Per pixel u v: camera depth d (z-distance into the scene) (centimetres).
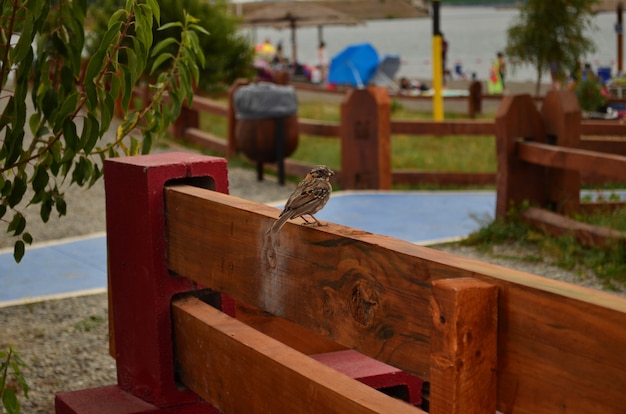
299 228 346
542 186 1193
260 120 1576
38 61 466
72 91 464
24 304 876
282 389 344
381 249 300
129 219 462
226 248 397
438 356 261
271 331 546
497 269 266
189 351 432
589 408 232
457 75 6856
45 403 629
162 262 448
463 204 1377
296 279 350
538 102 2973
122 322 479
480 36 18725
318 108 3247
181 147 1989
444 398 259
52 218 1280
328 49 15988
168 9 2588
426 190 1559
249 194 1515
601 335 228
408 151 2077
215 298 463
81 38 458
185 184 461
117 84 452
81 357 725
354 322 317
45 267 1023
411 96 3073
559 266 1009
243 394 377
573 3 2969
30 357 724
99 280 966
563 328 238
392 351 298
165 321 449
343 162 1521
